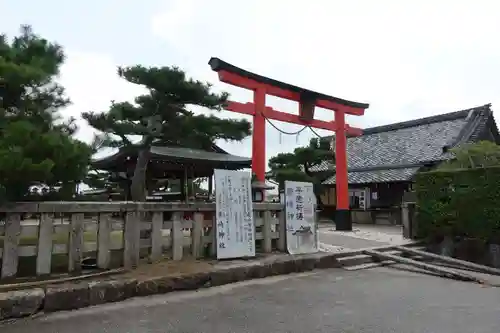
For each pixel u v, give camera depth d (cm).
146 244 716
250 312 529
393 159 2338
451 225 1173
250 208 868
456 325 476
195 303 576
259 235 913
